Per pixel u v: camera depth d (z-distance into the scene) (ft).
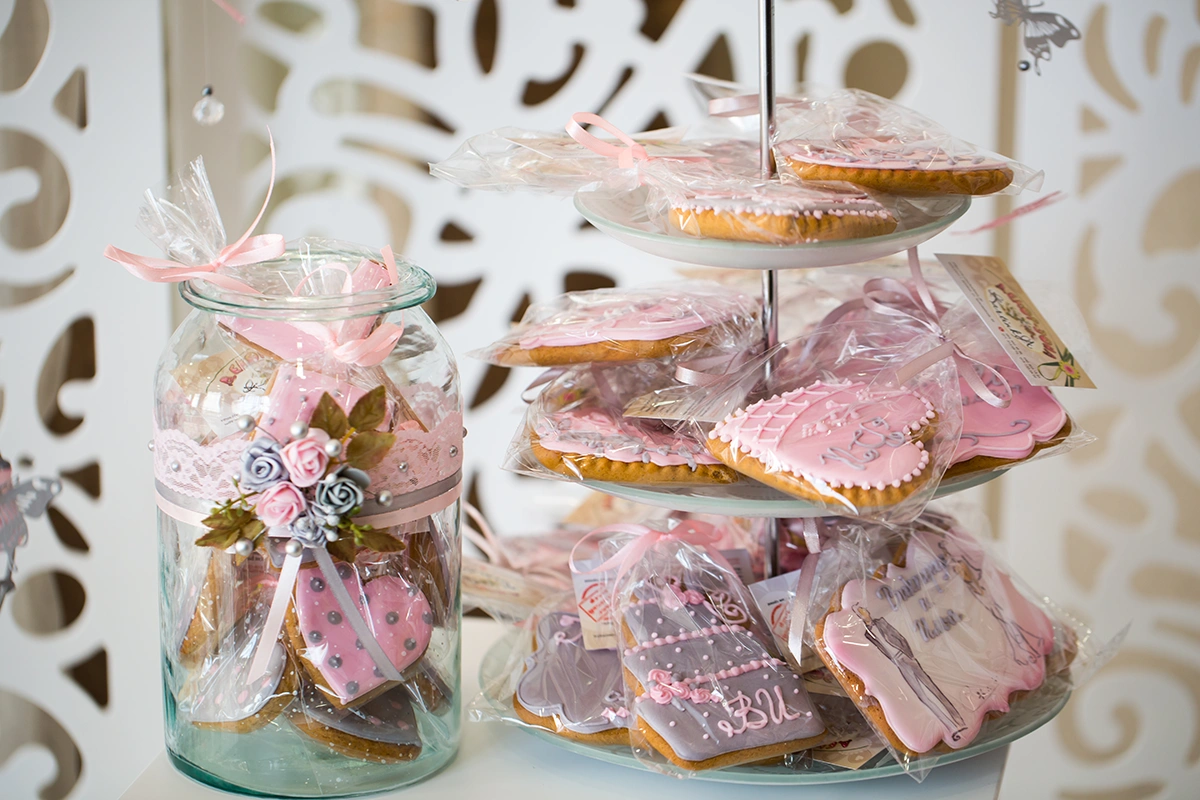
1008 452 3.71
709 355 3.86
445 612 3.84
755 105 4.02
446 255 4.87
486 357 3.93
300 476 3.57
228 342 3.71
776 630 3.89
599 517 4.71
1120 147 4.65
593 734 3.80
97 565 4.89
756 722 3.70
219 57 4.76
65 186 4.78
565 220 4.83
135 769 4.96
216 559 3.69
